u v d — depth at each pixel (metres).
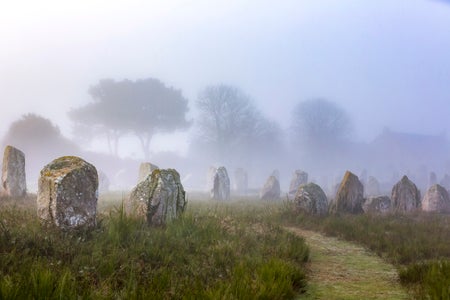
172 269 6.57
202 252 8.04
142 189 11.20
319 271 8.05
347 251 10.32
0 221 7.72
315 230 13.54
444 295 5.30
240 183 40.84
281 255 8.48
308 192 16.16
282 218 15.26
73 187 8.80
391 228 13.49
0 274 5.29
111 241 8.00
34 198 17.28
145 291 5.38
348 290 6.63
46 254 6.74
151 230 9.54
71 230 8.52
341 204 17.98
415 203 20.56
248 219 13.53
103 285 5.66
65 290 4.99
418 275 7.04
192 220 10.41
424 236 11.88
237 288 5.54
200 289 5.49
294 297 6.15
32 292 4.76
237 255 8.12
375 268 8.45
